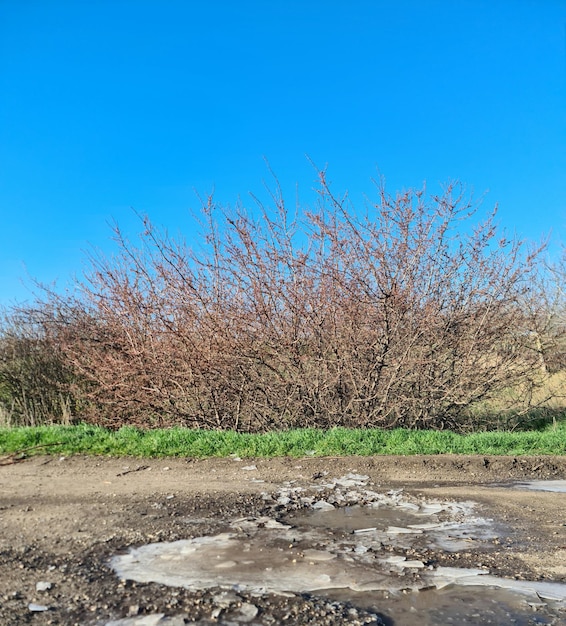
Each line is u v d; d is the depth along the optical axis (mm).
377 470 7918
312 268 11789
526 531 5352
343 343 11867
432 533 5277
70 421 13758
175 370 12172
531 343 13227
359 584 4094
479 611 3713
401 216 12266
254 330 11797
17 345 14305
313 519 5727
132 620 3551
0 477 7426
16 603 3770
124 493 6656
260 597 3871
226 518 5719
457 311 12422
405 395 12359
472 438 9547
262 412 12289
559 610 3732
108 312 12656
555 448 9234
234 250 11867
